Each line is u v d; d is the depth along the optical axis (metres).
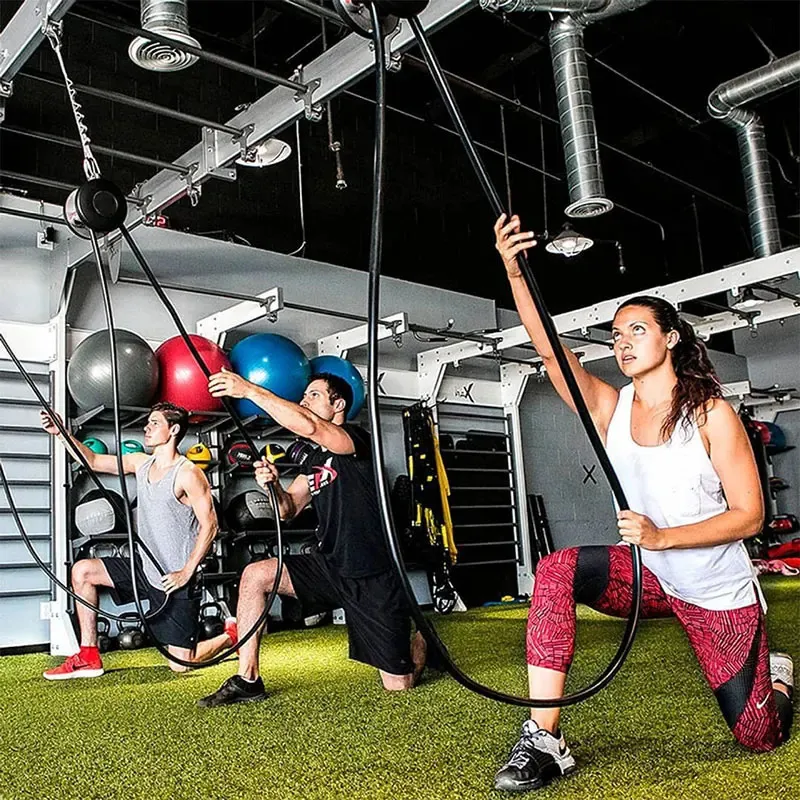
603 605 1.92
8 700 3.21
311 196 7.39
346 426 3.04
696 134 8.01
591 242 5.82
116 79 6.31
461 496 7.51
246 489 6.32
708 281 5.83
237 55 6.76
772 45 6.61
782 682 2.07
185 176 4.29
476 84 6.62
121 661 4.38
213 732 2.44
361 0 0.96
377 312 0.96
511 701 1.21
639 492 1.85
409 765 1.98
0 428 5.32
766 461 10.07
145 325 6.08
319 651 4.45
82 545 5.15
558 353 1.30
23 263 5.57
